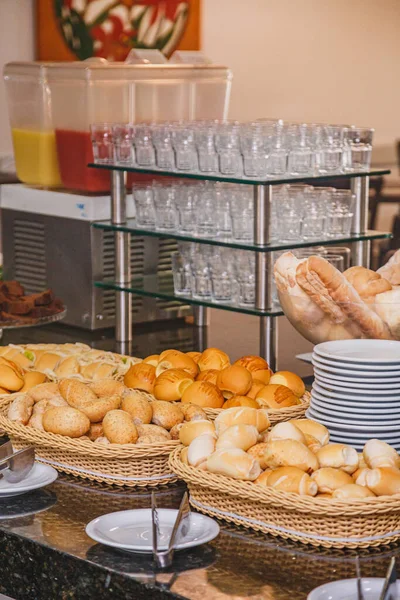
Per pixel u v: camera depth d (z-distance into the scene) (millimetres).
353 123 6766
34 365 2188
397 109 7055
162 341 2977
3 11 4844
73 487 1656
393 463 1463
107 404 1720
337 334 1925
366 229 2875
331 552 1384
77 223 3080
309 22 6293
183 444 1615
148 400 1876
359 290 1900
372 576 1309
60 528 1481
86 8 5105
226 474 1455
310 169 2676
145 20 5324
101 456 1617
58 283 3186
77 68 3098
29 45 4961
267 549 1394
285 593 1263
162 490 1646
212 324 3225
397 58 6977
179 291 2857
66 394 1774
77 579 1373
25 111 3275
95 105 3111
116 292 2979
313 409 1772
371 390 1691
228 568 1332
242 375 1872
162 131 2834
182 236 2744
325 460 1466
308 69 6367
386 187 6707
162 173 2816
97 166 2998
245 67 5957
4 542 1477
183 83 3330
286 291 1956
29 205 3232
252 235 2627
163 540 1382
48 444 1668
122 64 3252
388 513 1382
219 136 2641
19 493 1611
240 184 2648
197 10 5570
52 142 3232
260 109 6117
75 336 3047
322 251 2432
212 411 1800
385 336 1899
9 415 1774
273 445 1470
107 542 1362
